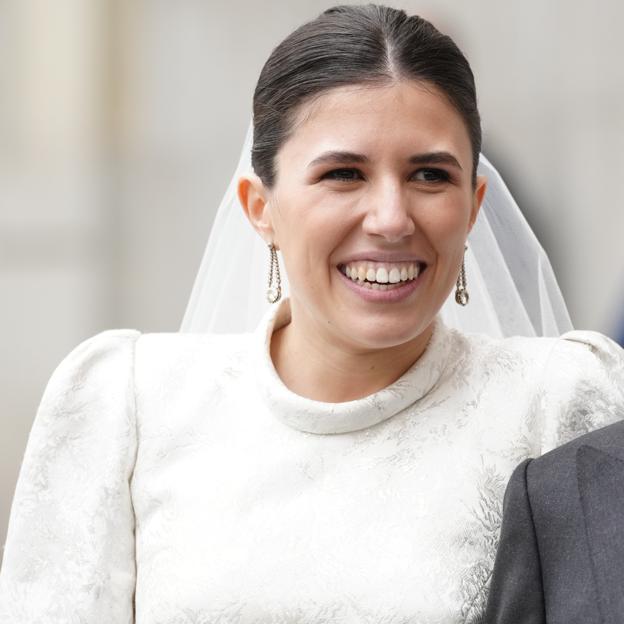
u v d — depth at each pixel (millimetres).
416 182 5422
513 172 12805
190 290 18109
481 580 5434
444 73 5410
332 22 5449
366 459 5699
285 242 5609
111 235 18594
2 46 19141
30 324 18516
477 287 6852
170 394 6207
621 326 11922
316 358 5898
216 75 17828
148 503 6016
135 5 18172
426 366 5805
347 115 5324
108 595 5949
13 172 19469
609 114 13008
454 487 5582
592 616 4836
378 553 5453
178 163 18156
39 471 6180
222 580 5543
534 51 13461
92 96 18891
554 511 5051
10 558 6098
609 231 12414
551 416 5750
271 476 5738
